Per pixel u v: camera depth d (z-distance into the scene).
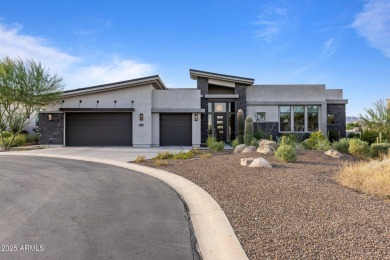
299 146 14.50
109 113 22.67
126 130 22.75
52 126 22.33
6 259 3.68
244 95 25.72
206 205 6.13
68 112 22.53
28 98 19.89
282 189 7.00
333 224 4.56
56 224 5.04
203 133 25.38
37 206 6.15
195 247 4.18
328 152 12.80
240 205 5.94
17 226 4.93
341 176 8.07
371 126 21.33
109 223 5.14
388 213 5.07
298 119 25.91
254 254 3.68
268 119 25.80
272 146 13.84
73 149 19.92
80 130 22.59
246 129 18.05
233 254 3.72
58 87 21.05
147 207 6.20
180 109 23.11
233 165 10.76
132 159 14.58
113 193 7.43
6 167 11.76
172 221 5.30
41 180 9.05
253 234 4.35
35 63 20.14
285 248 3.78
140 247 4.13
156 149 20.06
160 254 3.92
